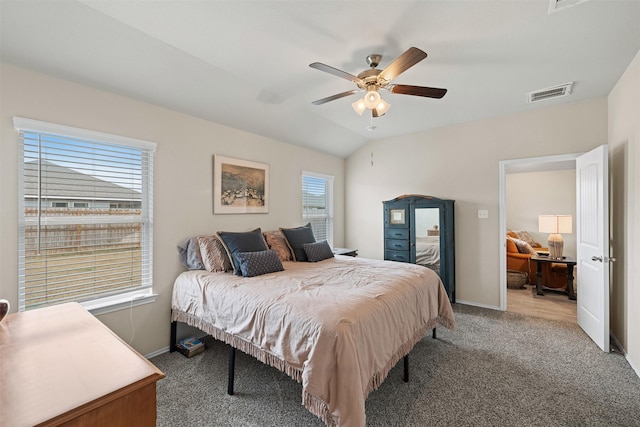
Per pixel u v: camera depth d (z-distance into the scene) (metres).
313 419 1.76
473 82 2.70
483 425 1.69
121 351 1.10
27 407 0.78
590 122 3.13
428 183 4.27
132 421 0.89
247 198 3.47
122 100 2.40
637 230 2.27
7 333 1.26
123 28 1.88
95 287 2.31
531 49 2.14
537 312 3.59
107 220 2.36
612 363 2.37
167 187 2.71
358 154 5.02
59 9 1.67
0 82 1.84
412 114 3.61
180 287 2.60
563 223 4.56
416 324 2.22
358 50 2.12
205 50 2.13
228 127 3.28
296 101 3.17
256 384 2.12
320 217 4.76
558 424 1.70
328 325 1.53
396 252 4.27
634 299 2.31
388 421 1.72
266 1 1.63
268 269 2.64
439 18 1.78
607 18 1.78
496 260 3.72
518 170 5.93
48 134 2.05
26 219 1.96
